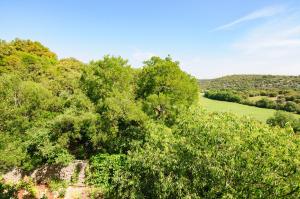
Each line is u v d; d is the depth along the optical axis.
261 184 15.34
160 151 18.33
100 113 29.72
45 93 36.09
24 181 27.80
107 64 33.62
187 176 16.92
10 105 33.66
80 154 29.89
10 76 36.00
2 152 25.50
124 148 28.95
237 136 15.37
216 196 15.99
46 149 27.50
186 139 16.98
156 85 33.50
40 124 32.41
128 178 21.61
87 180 27.62
